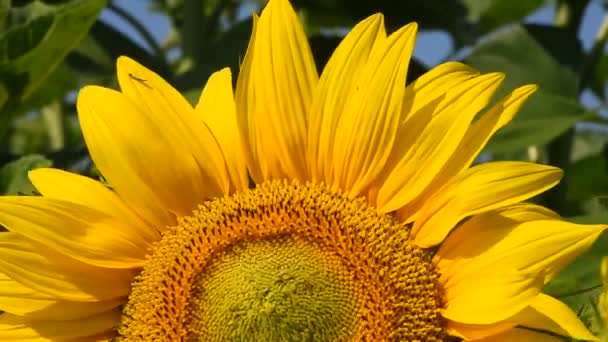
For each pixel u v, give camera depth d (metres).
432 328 0.97
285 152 1.01
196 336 0.99
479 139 0.98
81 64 1.26
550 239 0.95
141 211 1.01
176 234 1.01
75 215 1.00
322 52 1.20
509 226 0.97
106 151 1.01
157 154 1.01
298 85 1.01
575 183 1.39
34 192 1.05
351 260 0.99
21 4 1.24
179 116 1.01
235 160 1.01
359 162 1.00
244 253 1.00
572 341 0.96
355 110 0.99
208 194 1.01
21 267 1.00
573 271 1.06
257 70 1.00
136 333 1.00
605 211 1.08
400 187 0.99
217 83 1.02
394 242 0.99
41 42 1.11
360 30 1.00
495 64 1.24
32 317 1.00
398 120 0.99
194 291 1.00
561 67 1.23
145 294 1.00
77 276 1.00
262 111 1.01
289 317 0.98
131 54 1.28
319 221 1.00
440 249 0.98
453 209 0.98
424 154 0.99
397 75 0.99
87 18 1.10
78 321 1.01
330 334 0.98
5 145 1.45
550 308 0.95
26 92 1.15
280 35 1.00
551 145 1.26
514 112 0.98
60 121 1.44
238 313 0.98
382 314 0.98
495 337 0.96
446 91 0.99
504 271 0.95
